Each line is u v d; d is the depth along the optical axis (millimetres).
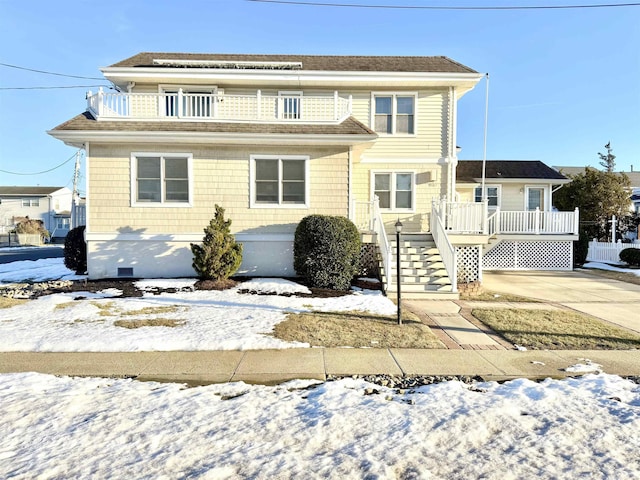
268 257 11969
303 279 11539
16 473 3010
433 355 5965
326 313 8336
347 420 3865
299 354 5926
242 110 13953
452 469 3127
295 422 3826
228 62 14969
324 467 3119
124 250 11641
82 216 14578
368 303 9266
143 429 3668
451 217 12781
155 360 5629
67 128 10891
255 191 11922
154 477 2969
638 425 3814
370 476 3010
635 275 15688
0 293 9789
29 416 3891
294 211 11984
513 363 5656
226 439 3518
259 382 4914
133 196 11570
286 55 17031
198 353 5934
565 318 8320
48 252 27047
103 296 9555
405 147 14891
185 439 3510
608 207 23531
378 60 16672
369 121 14797
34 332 6711
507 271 17109
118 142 11398
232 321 7551
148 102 12656
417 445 3449
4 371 5172
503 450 3402
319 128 11781
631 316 8688
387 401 4352
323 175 11984
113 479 2951
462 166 21281
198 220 11773
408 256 11797
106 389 4605
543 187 20062
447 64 16016
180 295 9734
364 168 14906
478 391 4672
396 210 14883
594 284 13461
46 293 9844
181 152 11664
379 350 6152
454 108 14867
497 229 16344
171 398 4359
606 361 5762
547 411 4109
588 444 3498
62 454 3264
